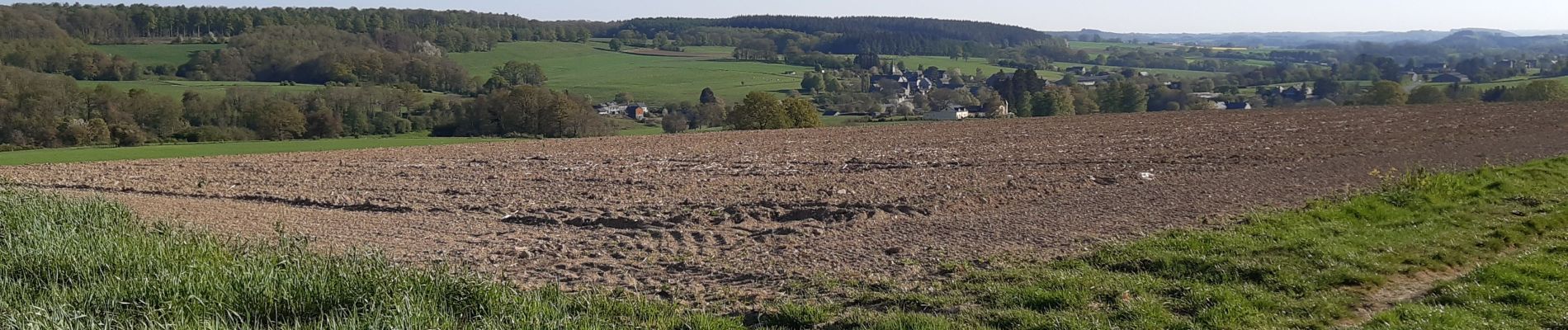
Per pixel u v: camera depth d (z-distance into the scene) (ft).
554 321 20.84
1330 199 38.70
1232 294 23.32
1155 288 24.35
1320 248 28.19
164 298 22.06
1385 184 42.14
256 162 78.79
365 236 36.24
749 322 22.62
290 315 21.72
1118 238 30.94
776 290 25.45
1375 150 62.75
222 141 144.25
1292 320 21.83
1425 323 20.93
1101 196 42.09
